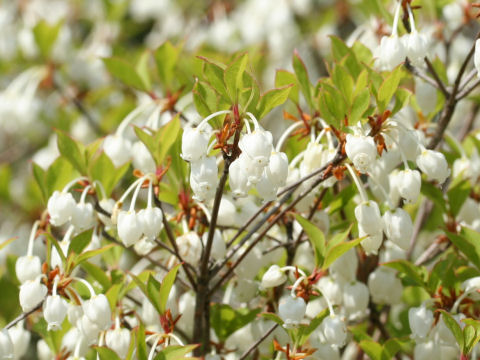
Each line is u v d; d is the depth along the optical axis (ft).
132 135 2.38
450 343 1.86
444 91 1.90
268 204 1.88
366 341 1.87
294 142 1.95
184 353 1.78
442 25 2.13
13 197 2.42
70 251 1.86
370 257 1.97
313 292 1.83
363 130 1.80
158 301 1.82
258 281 1.95
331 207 1.93
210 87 1.78
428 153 1.82
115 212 1.82
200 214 1.90
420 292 1.97
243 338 1.95
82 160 1.91
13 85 2.42
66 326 1.93
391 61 1.87
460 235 1.89
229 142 1.80
